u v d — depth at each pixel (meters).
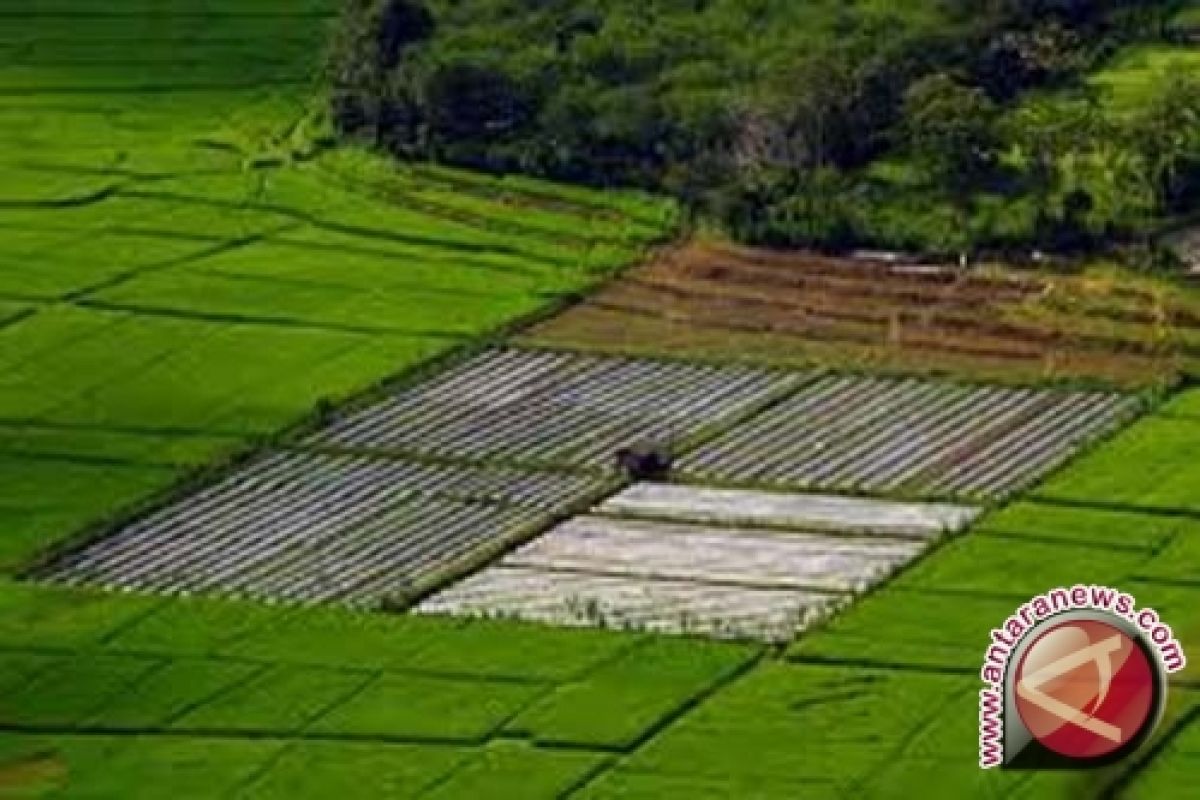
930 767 197.50
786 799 194.38
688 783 197.38
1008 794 193.25
